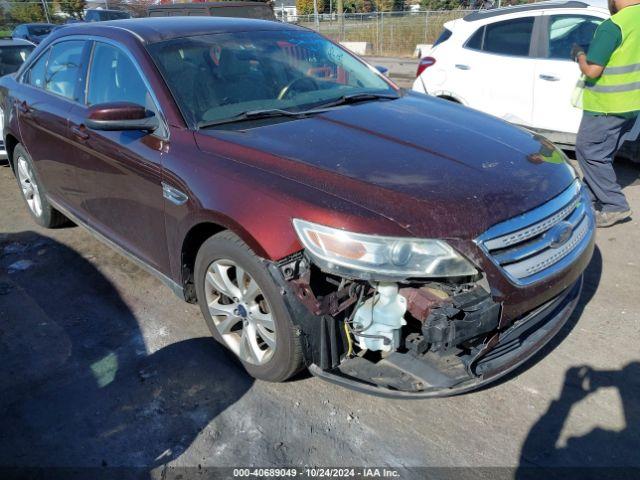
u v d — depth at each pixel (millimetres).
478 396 2801
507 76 6227
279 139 2861
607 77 4246
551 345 3193
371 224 2270
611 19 4188
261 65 3559
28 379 2986
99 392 2879
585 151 4555
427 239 2250
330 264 2299
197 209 2762
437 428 2609
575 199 2850
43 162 4344
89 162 3656
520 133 3254
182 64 3312
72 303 3727
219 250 2744
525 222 2451
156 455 2494
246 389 2877
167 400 2814
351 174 2514
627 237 4578
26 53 7887
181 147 2951
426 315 2291
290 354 2557
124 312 3604
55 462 2465
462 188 2449
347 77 3863
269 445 2533
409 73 15109
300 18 27344
